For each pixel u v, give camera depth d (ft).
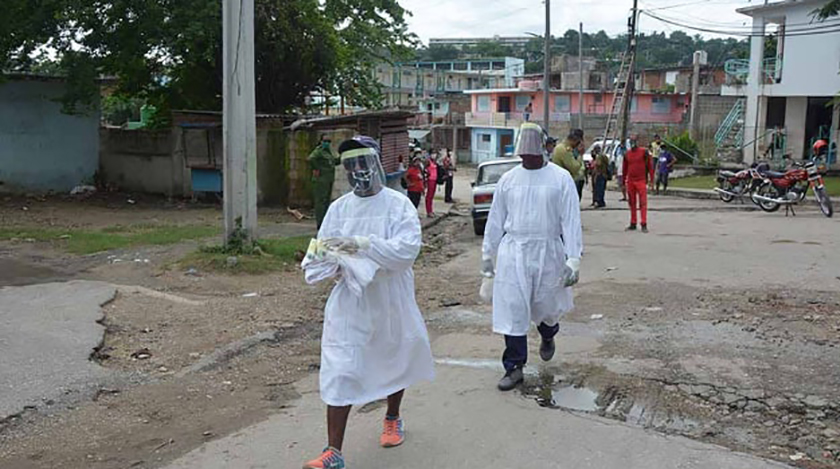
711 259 37.81
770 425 16.93
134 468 15.33
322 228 15.76
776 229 50.19
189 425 17.65
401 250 14.78
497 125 197.67
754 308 26.89
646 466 14.66
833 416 17.28
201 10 63.41
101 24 64.39
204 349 23.50
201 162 68.74
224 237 38.09
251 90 37.24
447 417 17.38
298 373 21.66
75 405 18.72
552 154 43.06
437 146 216.95
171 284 32.60
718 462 14.80
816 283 31.07
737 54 195.72
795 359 21.06
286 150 66.28
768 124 116.37
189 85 76.48
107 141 76.13
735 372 20.16
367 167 15.24
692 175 114.01
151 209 64.18
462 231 59.47
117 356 22.66
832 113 104.58
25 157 71.00
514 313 19.10
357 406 18.43
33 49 63.52
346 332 14.56
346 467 14.89
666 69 209.46
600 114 187.42
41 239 45.29
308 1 74.79
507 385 19.17
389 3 87.10
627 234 49.01
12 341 22.90
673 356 21.70
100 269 35.83
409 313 15.38
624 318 26.21
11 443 16.55
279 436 16.72
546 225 19.21
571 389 19.42
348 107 101.55
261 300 30.04
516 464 14.85
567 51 281.13
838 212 62.39
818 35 101.60
